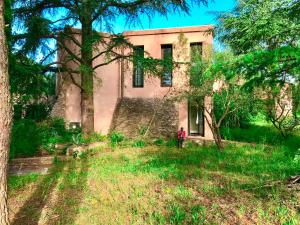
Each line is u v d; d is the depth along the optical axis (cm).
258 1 1266
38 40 1664
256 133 2089
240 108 1700
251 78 725
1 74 322
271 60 609
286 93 1430
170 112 2056
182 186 833
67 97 2072
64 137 1791
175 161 1249
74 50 1880
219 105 1758
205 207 653
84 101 1839
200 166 1150
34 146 1513
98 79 1883
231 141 1778
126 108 2178
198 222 567
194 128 2031
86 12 1636
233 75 662
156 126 2055
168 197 738
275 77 697
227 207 646
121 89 2236
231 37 1482
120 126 2131
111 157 1405
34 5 1695
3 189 331
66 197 775
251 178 920
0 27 323
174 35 2078
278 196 695
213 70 668
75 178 982
